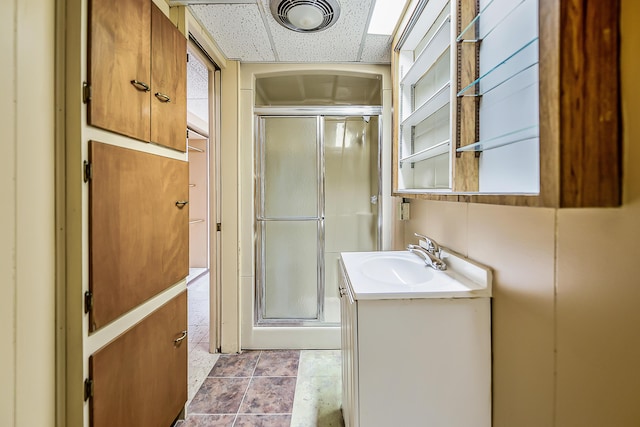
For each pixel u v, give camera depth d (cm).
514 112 89
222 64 216
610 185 61
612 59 60
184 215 156
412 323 106
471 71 106
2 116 75
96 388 98
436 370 106
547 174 62
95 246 97
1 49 75
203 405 171
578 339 72
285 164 251
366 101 275
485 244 111
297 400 175
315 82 265
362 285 114
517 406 93
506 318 98
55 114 90
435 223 160
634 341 60
